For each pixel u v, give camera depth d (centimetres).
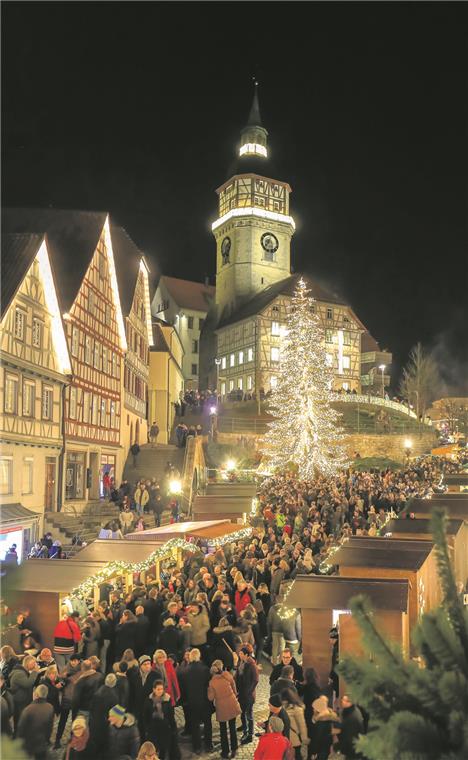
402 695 297
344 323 7688
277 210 8394
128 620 1147
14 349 2414
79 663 1023
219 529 1936
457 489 3247
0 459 2286
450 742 277
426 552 1377
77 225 3428
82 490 3123
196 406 5481
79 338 3116
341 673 304
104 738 840
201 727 1102
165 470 3628
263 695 1228
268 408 5956
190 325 9125
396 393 9619
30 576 1287
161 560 1762
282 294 7400
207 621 1188
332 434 4488
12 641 1183
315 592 1134
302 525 2294
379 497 2809
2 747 335
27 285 2541
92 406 3303
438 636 291
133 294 4188
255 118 8581
